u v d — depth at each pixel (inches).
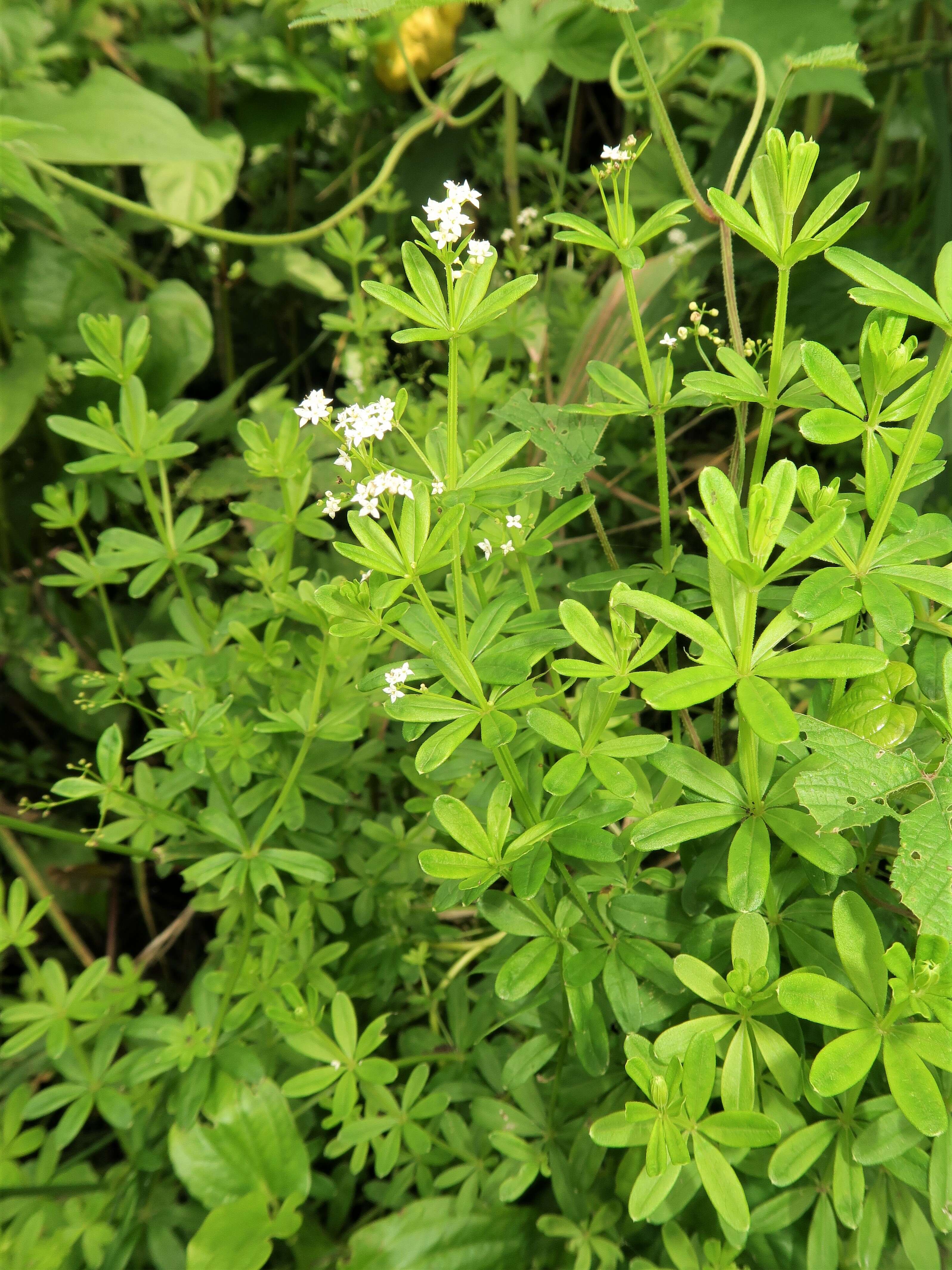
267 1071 9.7
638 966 7.1
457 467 6.4
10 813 12.5
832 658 5.8
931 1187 6.1
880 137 15.0
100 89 12.7
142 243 16.1
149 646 10.1
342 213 12.5
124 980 10.0
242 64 14.6
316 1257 9.3
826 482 13.2
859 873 7.1
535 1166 8.3
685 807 6.4
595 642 6.2
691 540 13.3
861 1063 5.7
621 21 7.8
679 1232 7.6
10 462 14.3
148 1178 9.7
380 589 6.0
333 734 8.9
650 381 7.3
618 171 6.8
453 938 10.4
